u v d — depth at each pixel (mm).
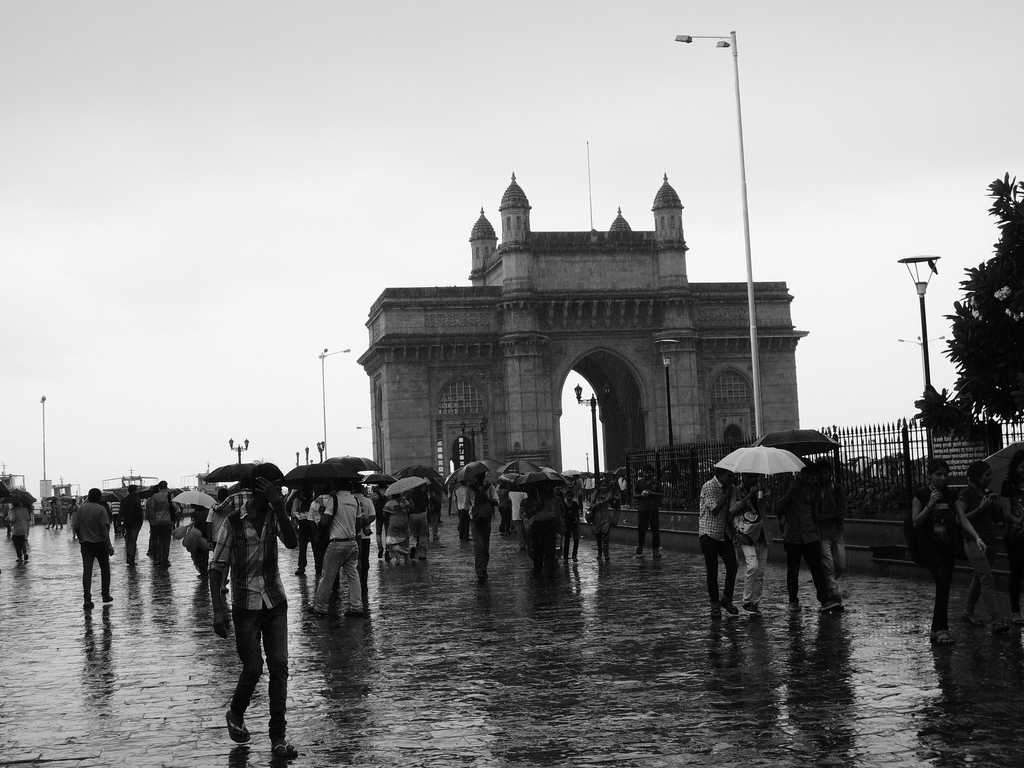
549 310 102625
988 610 18641
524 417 100812
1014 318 28125
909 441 32000
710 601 22516
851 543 32906
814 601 24203
